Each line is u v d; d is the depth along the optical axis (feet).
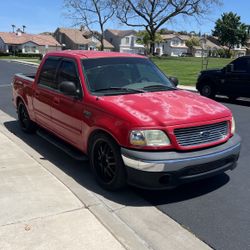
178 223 13.48
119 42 308.81
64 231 12.04
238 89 44.47
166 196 15.72
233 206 14.90
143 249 11.45
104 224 12.55
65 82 17.74
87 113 16.70
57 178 16.53
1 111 33.78
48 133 22.97
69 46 291.58
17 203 13.85
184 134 14.53
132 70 19.31
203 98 17.78
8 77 72.18
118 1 166.20
